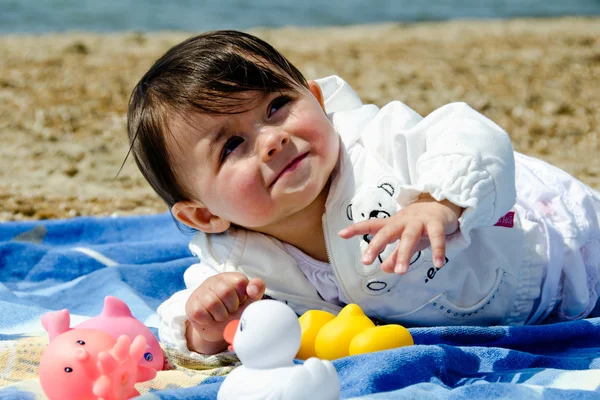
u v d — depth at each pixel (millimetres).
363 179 2438
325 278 2518
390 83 7535
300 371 1654
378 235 2010
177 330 2418
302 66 8312
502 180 2244
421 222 2037
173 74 2377
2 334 2551
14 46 9734
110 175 5418
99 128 6449
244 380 1711
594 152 5668
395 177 2439
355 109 2895
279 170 2252
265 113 2301
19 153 5824
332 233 2436
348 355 2186
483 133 2318
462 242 2158
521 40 9852
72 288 3201
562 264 2695
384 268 1978
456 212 2145
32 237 3797
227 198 2320
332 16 13602
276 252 2520
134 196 5004
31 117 6668
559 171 2891
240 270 2533
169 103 2346
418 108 6625
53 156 5789
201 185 2363
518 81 7590
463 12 14016
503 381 2123
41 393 2041
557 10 14023
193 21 12891
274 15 13578
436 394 1889
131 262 3516
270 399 1657
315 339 2250
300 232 2490
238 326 1771
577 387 2033
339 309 2580
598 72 7977
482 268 2564
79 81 7844
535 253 2656
